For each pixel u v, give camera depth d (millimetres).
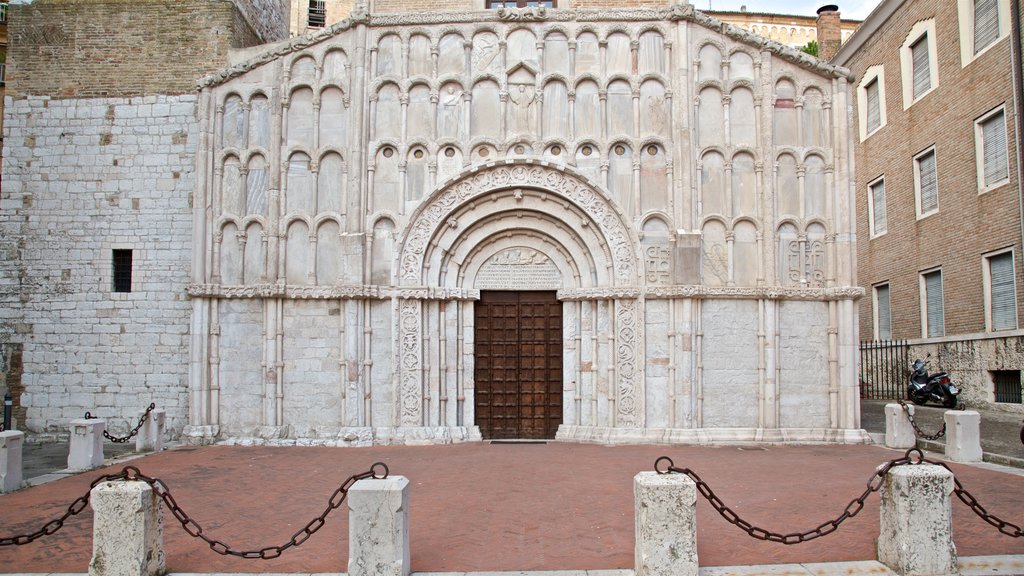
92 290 20047
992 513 10812
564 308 19688
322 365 19094
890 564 8328
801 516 10820
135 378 19766
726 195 19312
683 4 19469
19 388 19938
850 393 18719
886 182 29938
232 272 19406
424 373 19172
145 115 20469
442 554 9086
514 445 18562
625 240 19266
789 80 19703
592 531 10109
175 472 14953
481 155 19656
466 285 19875
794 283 19188
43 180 20406
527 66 19719
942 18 25625
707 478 13703
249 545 9719
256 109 19891
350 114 19609
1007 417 21391
